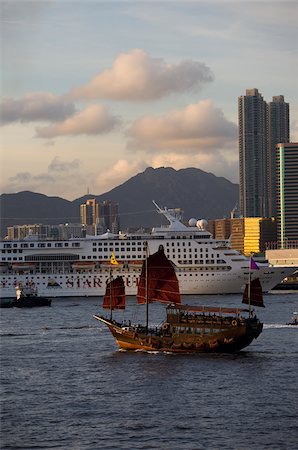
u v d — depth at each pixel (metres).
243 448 178.00
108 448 179.50
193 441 183.38
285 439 184.00
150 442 183.00
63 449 179.50
